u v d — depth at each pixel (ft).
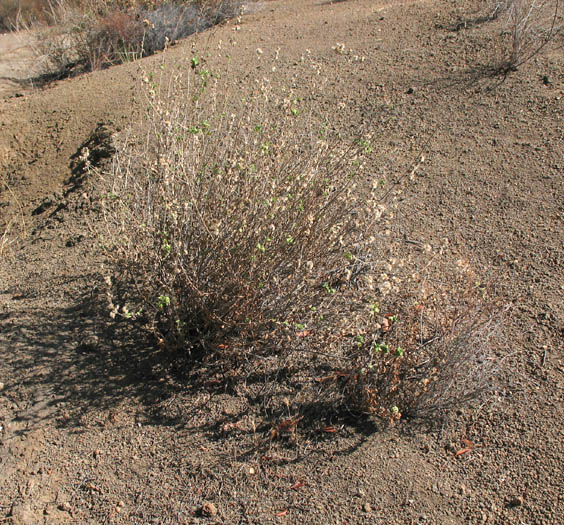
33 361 11.61
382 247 13.01
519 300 11.60
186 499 9.23
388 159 15.83
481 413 9.87
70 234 15.26
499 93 17.42
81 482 9.61
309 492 9.12
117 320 12.28
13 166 19.72
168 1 31.86
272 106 16.48
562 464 8.93
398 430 9.86
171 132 11.76
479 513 8.57
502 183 14.48
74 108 21.33
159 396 10.84
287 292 10.48
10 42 40.52
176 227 10.79
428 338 10.82
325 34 24.59
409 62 19.95
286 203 10.65
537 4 21.56
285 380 10.75
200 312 11.31
